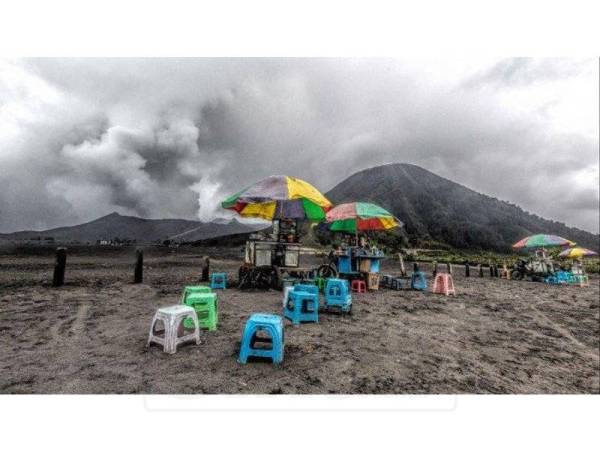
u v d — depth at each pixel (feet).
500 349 16.85
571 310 31.27
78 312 18.67
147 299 23.13
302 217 34.71
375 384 11.12
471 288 43.55
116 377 10.46
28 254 74.33
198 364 11.56
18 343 13.21
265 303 22.90
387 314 22.20
